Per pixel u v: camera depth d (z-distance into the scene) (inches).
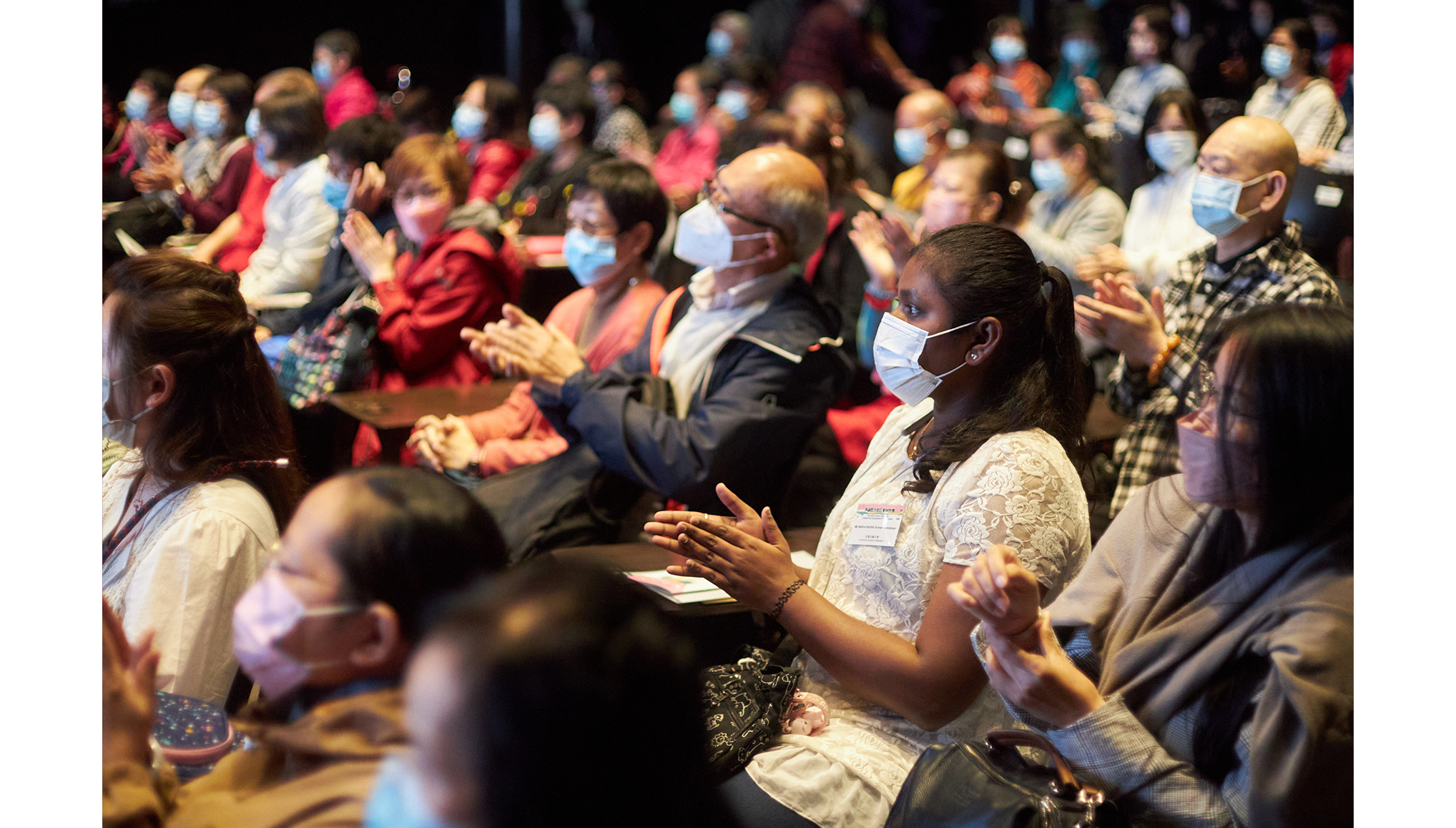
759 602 69.1
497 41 458.6
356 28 445.7
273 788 44.0
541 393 111.3
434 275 152.3
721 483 104.0
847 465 143.3
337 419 153.8
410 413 134.3
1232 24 328.8
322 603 44.8
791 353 105.3
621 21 473.4
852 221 165.8
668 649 34.3
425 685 33.1
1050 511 66.2
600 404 106.3
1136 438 107.4
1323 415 54.0
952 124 248.5
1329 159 215.3
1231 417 55.3
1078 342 74.3
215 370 73.9
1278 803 51.1
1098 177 200.7
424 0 453.4
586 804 32.6
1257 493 55.0
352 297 155.3
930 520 69.6
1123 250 187.6
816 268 164.9
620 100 362.6
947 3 424.5
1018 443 68.4
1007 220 163.3
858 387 164.1
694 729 34.8
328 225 194.9
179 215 245.9
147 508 73.3
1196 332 112.9
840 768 66.3
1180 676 55.8
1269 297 110.8
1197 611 56.7
